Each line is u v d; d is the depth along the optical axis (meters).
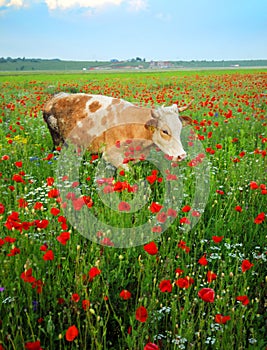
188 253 4.45
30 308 3.46
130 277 4.35
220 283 3.87
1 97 21.41
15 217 3.75
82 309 3.74
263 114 13.63
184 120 7.70
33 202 5.73
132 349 3.34
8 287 3.60
